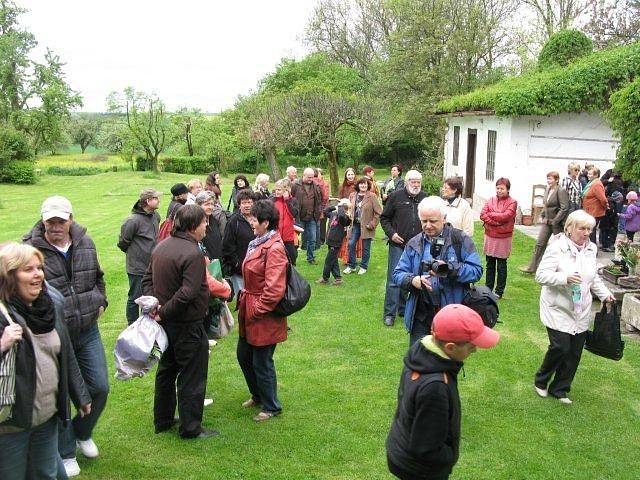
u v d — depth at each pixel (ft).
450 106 62.95
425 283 13.84
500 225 26.21
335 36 130.62
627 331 22.99
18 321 9.48
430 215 14.28
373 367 19.54
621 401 17.13
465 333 8.65
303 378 18.60
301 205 34.50
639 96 28.40
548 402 17.01
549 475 13.29
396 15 90.94
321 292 29.22
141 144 138.21
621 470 13.53
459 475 13.21
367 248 32.94
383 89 87.51
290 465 13.48
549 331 16.74
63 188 99.91
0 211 66.90
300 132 69.92
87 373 13.38
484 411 16.42
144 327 13.58
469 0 85.46
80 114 223.10
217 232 23.49
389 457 9.39
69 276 13.17
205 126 147.02
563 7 86.99
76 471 12.89
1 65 142.61
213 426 15.37
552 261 16.33
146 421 15.65
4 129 109.60
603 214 34.30
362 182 32.71
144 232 21.76
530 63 78.43
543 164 48.16
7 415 9.32
